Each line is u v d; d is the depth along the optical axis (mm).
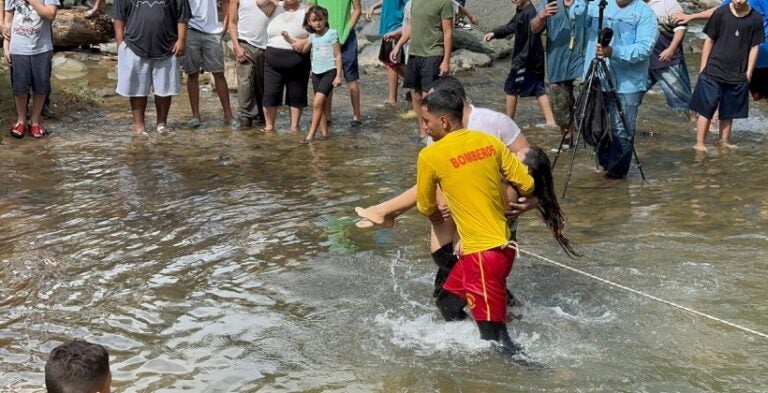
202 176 9125
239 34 11344
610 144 8773
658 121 11680
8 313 5859
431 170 5180
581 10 9906
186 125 11609
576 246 6926
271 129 11250
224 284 6312
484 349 5211
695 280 6191
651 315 5672
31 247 7043
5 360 5223
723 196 8188
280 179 8992
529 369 4996
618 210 7836
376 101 13242
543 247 6922
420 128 11164
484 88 14281
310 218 7727
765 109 12156
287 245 7066
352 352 5266
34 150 10219
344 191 8531
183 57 11328
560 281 6250
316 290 6180
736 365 5023
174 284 6324
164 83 11016
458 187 5156
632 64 8695
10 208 8039
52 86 12914
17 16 10445
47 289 6242
